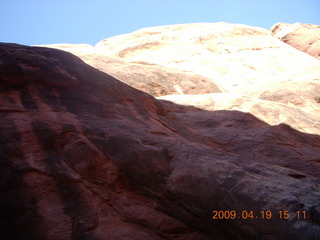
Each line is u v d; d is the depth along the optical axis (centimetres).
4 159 282
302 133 592
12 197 261
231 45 1555
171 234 273
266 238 225
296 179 278
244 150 476
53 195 277
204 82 960
